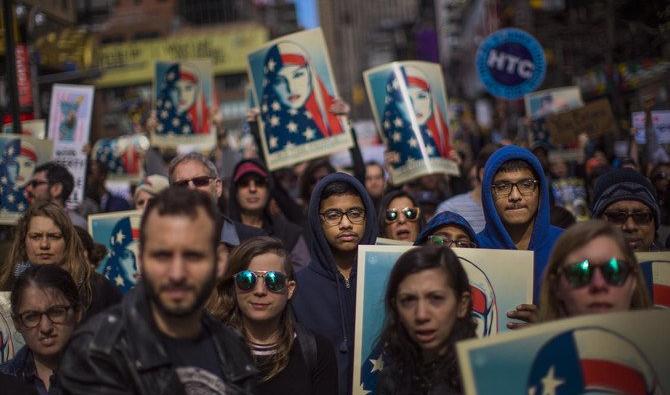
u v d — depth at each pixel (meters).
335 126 10.37
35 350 5.16
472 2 92.81
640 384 3.65
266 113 10.57
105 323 3.62
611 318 3.69
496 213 6.24
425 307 4.29
